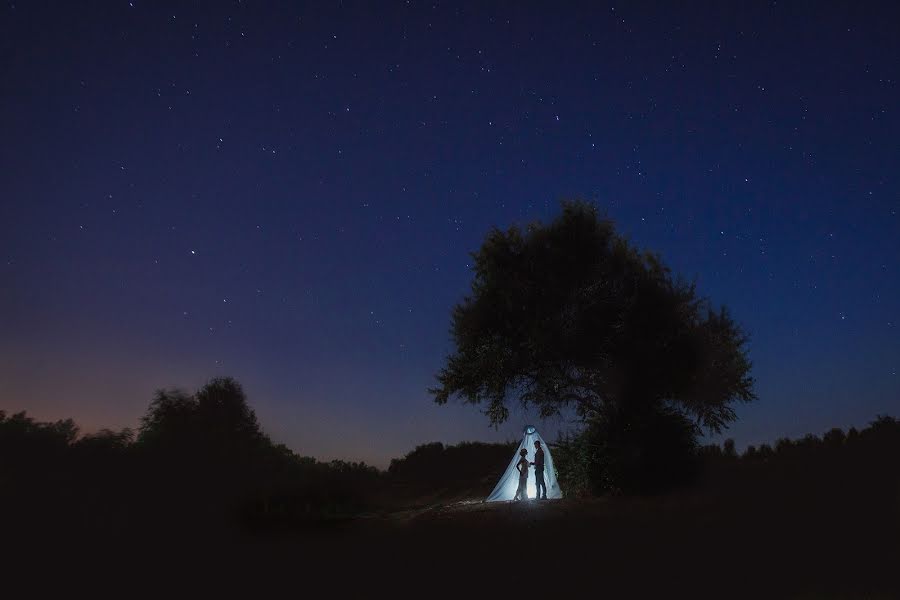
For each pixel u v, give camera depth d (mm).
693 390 23453
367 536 14156
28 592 8750
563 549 11781
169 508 12781
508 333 24297
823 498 14375
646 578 9312
